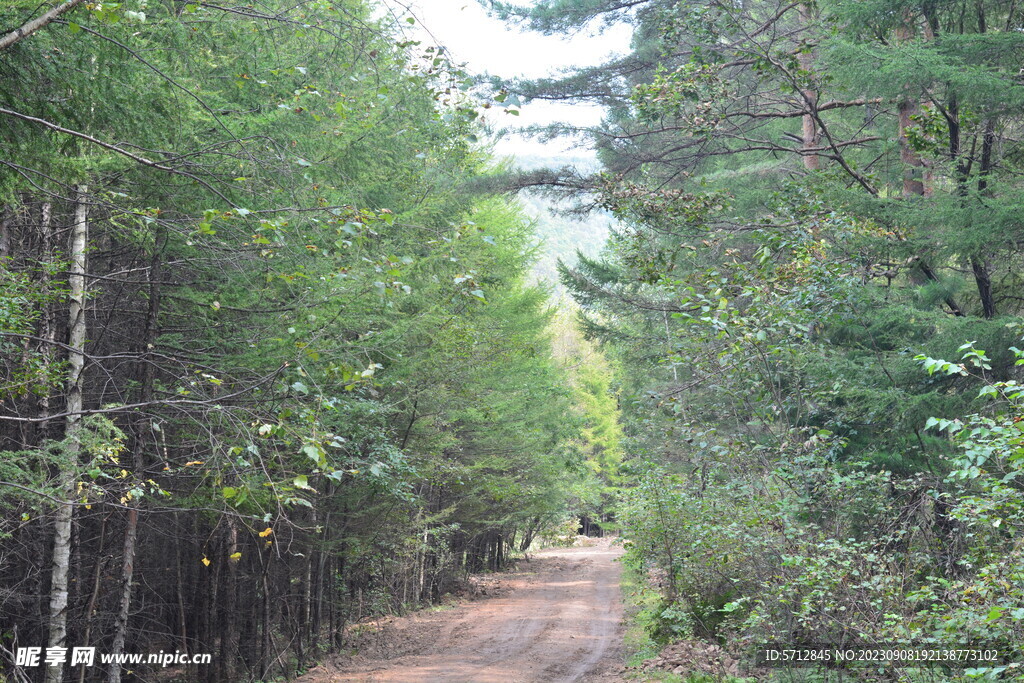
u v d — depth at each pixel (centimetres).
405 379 1487
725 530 999
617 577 3509
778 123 2138
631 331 2678
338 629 1878
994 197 1120
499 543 4100
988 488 673
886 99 1336
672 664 1207
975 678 672
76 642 1200
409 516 1852
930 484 943
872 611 778
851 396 1205
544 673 1373
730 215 1669
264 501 1024
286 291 1005
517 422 2439
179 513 1257
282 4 802
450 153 1226
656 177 1894
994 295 1438
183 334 1123
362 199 1045
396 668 1509
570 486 3650
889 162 1485
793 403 1144
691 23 1468
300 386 621
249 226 865
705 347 1098
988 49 1095
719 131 1552
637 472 1509
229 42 748
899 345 1317
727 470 1128
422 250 1255
